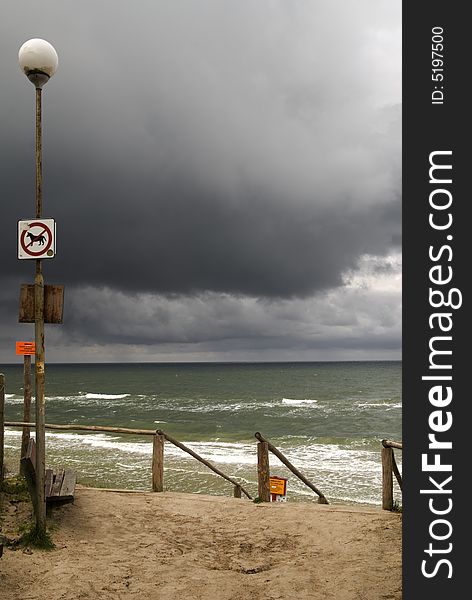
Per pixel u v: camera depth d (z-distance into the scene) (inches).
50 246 222.2
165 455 932.6
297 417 1800.0
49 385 3666.3
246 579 205.8
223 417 1811.0
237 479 762.2
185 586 197.5
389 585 197.0
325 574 209.3
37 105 227.8
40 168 227.8
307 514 283.4
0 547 183.6
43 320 224.8
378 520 270.7
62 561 210.1
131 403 2337.6
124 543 237.9
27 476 224.8
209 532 260.2
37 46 222.1
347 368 7337.6
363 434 1424.7
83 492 303.3
